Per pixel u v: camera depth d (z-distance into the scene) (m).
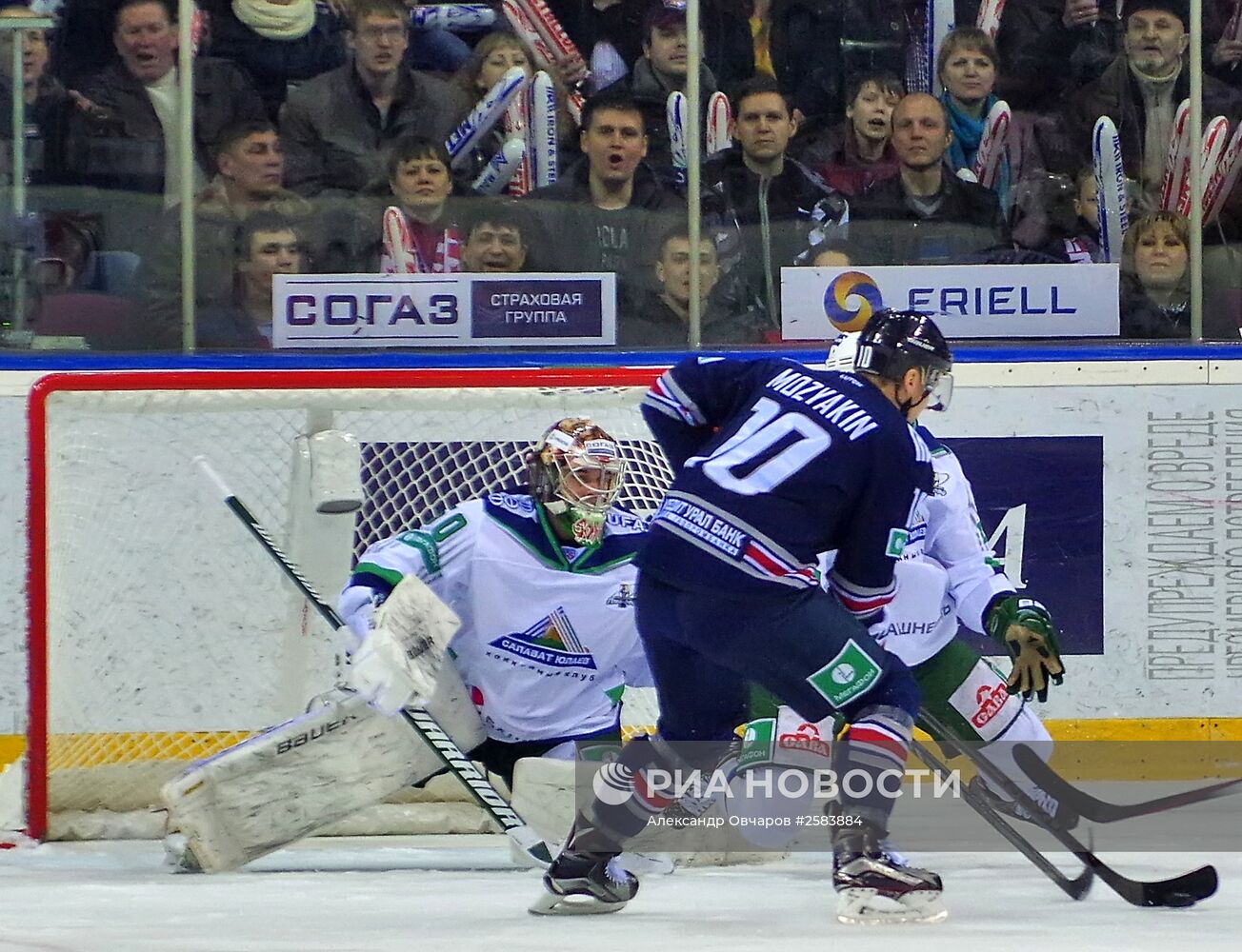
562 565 12.60
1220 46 16.75
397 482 15.41
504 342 16.69
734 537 9.22
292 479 14.59
